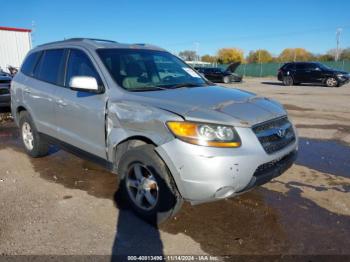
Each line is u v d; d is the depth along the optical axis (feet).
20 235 10.15
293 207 11.98
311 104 38.17
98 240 9.93
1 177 14.83
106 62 12.58
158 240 9.95
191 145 9.27
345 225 10.79
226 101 10.84
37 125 16.05
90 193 13.11
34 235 10.15
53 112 14.43
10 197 12.76
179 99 10.71
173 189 10.03
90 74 12.77
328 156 18.04
